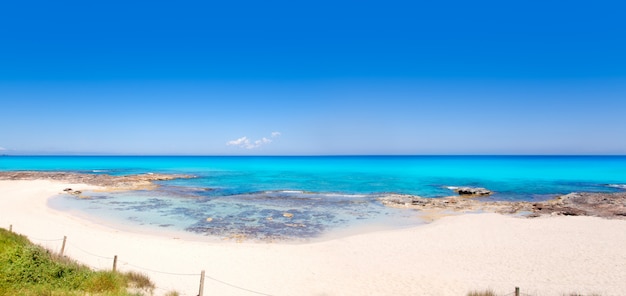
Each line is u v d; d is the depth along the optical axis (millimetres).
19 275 11797
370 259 20516
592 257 20312
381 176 81500
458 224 29625
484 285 16344
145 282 15062
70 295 11227
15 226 25672
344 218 33219
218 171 101438
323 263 19734
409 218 33312
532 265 19203
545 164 144500
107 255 20016
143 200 42156
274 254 21312
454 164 151375
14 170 89062
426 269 18750
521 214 34375
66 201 39969
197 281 16547
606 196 44750
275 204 40531
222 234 26906
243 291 15484
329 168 121062
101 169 103500
